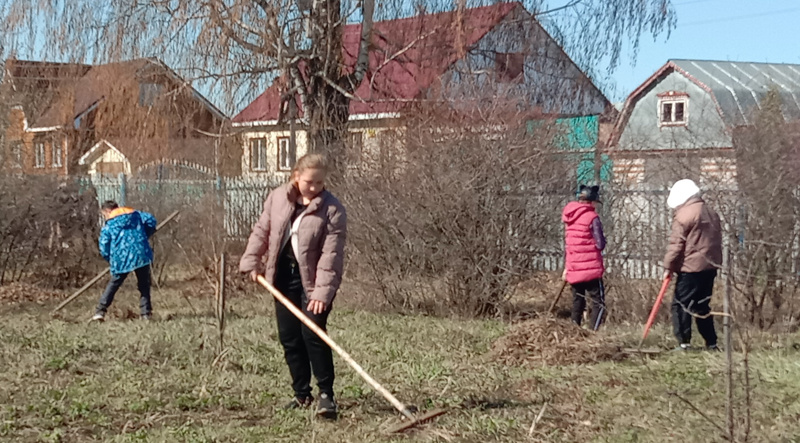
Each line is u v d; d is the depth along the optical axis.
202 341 8.16
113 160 23.38
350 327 9.55
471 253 10.31
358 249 10.97
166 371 7.21
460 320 10.23
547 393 6.49
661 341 8.68
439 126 10.54
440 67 15.66
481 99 10.91
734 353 7.77
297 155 17.98
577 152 10.97
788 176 9.11
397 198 10.56
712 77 21.50
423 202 10.38
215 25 14.27
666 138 13.95
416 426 5.57
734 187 9.64
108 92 16.27
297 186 5.71
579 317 9.45
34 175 13.77
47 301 12.11
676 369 7.18
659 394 6.38
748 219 9.14
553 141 10.70
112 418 5.84
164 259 13.77
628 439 5.28
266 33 14.48
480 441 5.33
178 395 6.39
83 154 21.72
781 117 9.66
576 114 16.70
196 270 13.83
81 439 5.39
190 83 15.11
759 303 9.10
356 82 16.28
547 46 17.44
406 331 9.31
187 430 5.54
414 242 10.53
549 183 10.45
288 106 16.05
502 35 17.03
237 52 14.79
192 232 13.75
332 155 11.78
